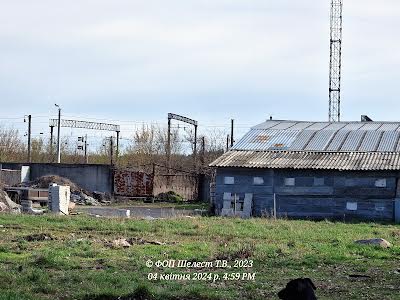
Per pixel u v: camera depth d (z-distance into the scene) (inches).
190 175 2869.1
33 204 2110.0
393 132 2283.5
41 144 4111.7
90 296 669.9
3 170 2827.3
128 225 1406.3
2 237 1181.7
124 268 879.1
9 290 684.7
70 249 1035.9
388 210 1978.3
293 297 530.9
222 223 1530.5
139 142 3855.8
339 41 3221.0
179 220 1571.1
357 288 766.5
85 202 2529.5
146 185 2785.4
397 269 914.1
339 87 3216.0
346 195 2017.7
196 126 3481.8
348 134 2304.4
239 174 2100.1
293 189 2059.5
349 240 1250.6
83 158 4074.8
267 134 2345.0
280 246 1115.3
